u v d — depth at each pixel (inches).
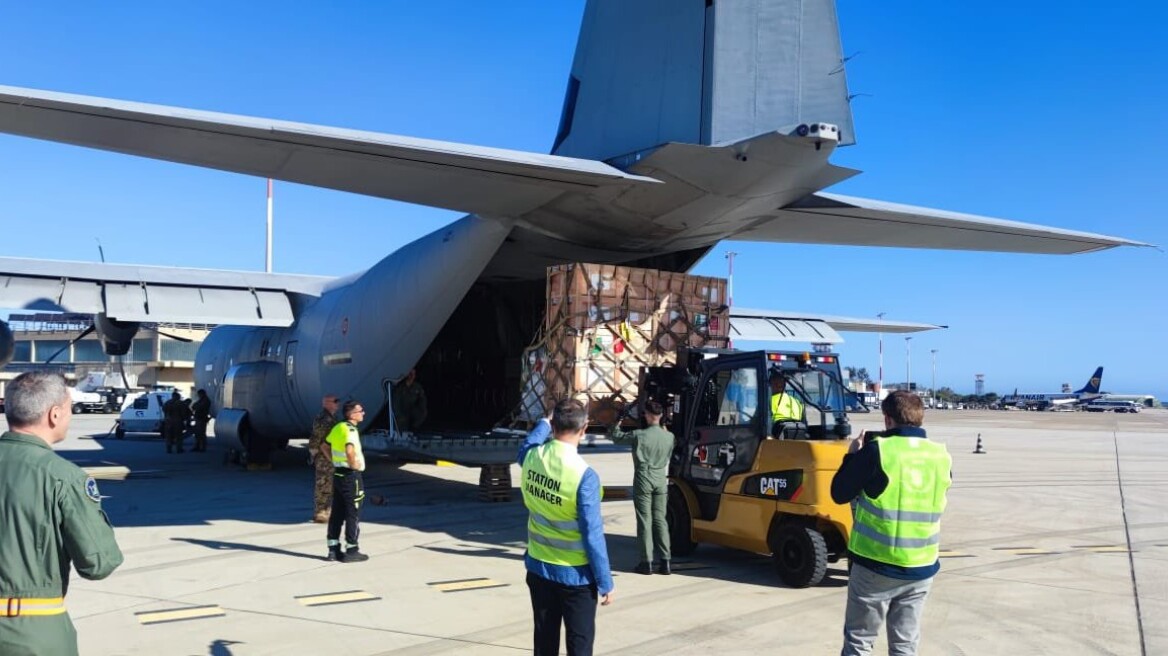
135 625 232.2
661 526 301.6
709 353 351.9
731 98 288.0
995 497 526.6
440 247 400.8
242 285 557.9
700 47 297.7
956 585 288.5
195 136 244.4
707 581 292.0
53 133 242.7
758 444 300.7
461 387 536.1
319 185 301.0
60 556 118.2
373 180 292.8
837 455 275.1
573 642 158.7
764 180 297.4
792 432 306.7
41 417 120.9
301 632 226.7
